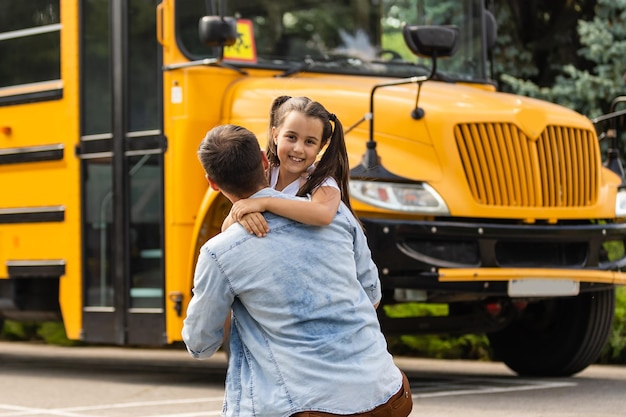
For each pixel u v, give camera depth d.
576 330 11.38
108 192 11.52
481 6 12.36
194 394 10.82
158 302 11.07
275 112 5.03
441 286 9.70
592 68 19.58
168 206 10.90
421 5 11.88
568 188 10.48
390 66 11.55
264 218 4.57
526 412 9.08
